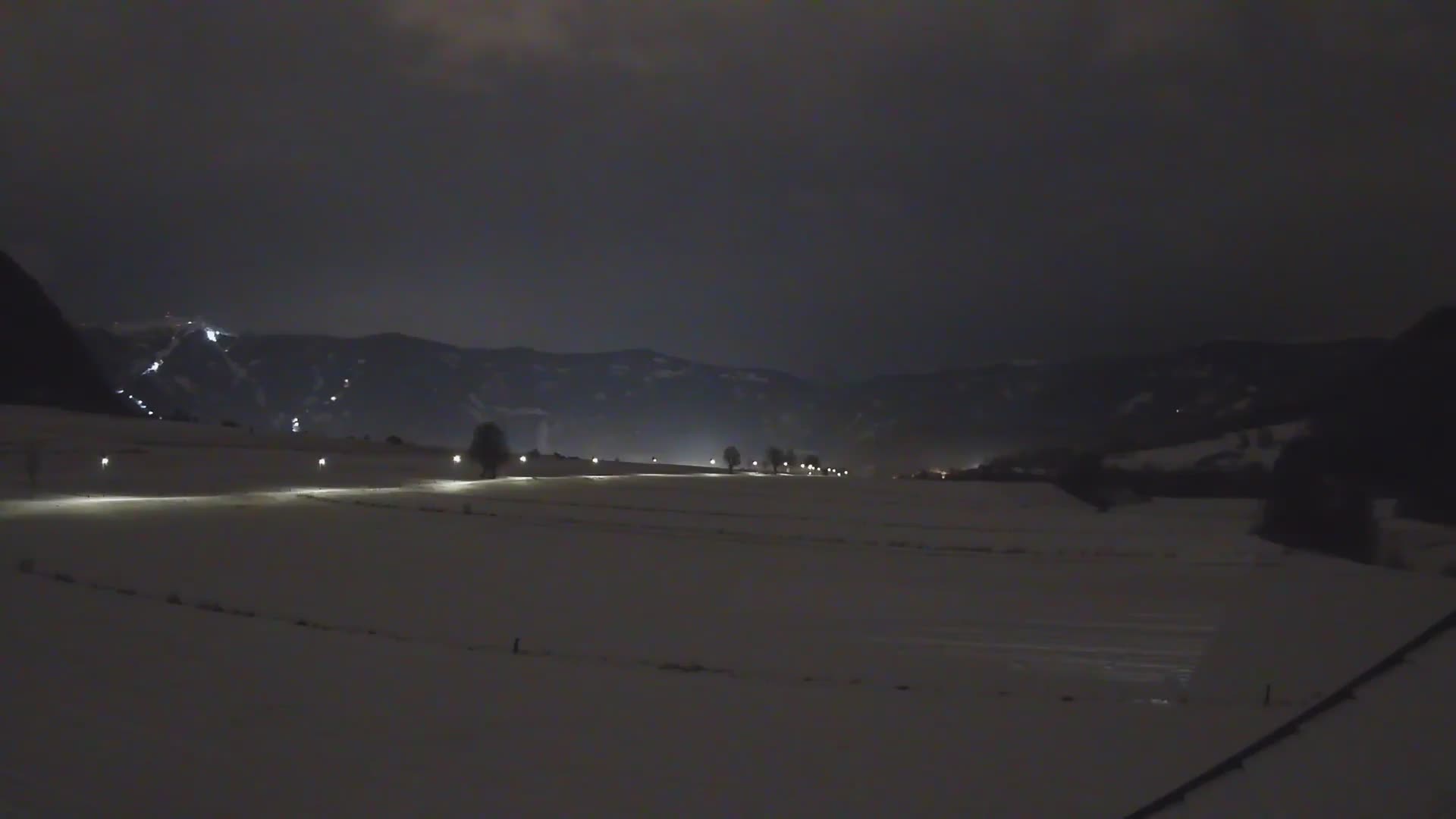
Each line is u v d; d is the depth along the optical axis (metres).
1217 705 10.91
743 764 8.58
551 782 8.05
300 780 7.89
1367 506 26.06
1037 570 22.59
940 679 12.46
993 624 16.22
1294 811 5.23
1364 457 26.94
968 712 10.41
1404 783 5.14
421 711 9.82
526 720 9.67
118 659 11.02
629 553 24.25
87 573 17.50
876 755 8.88
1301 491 27.45
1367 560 23.95
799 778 8.25
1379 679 6.12
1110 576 21.73
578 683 11.14
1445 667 6.00
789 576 21.22
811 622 16.20
